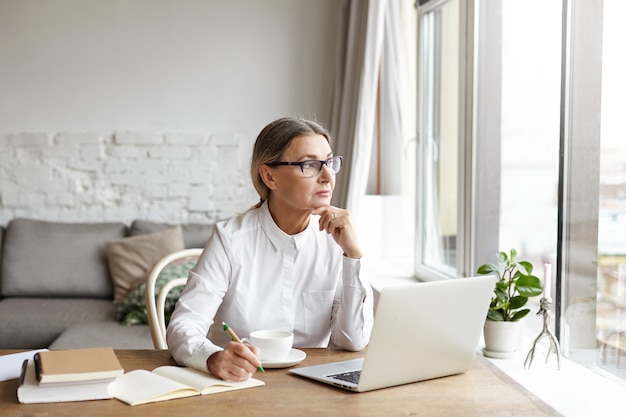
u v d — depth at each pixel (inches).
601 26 77.0
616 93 74.2
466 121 112.1
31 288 166.2
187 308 70.9
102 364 55.4
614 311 75.1
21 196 180.1
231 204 183.3
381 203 167.9
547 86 89.0
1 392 55.7
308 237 76.3
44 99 180.4
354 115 147.9
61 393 53.7
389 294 55.2
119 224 175.2
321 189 70.8
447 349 60.6
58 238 169.6
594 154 78.9
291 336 65.2
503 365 79.7
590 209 79.8
